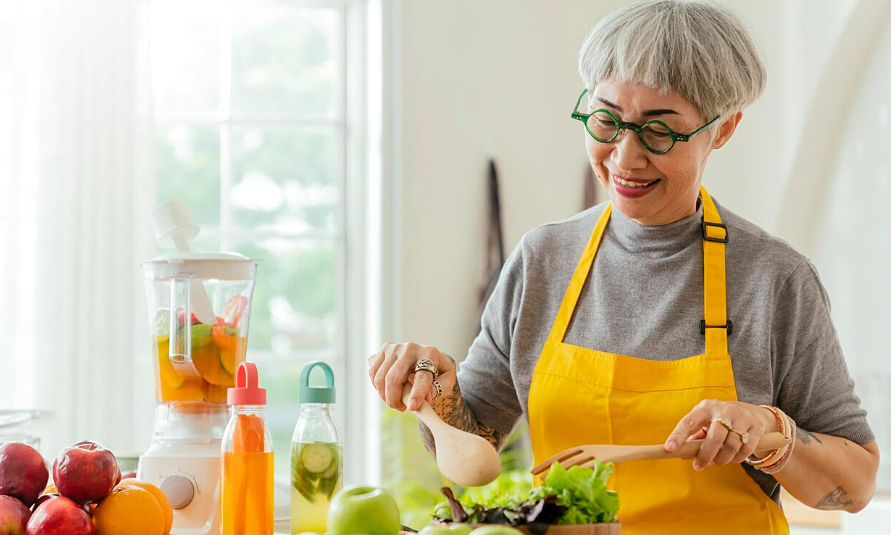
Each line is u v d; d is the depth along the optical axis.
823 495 1.27
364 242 2.99
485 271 2.78
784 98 2.88
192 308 1.32
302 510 1.18
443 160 2.80
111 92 2.67
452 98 2.81
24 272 2.63
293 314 3.16
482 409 1.51
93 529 1.05
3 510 1.03
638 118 1.24
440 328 2.77
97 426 2.63
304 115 3.02
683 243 1.39
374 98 2.89
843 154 2.87
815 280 1.37
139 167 2.72
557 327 1.44
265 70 3.02
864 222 2.83
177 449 1.30
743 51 1.26
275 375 3.51
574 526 0.90
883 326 2.80
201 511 1.28
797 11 2.84
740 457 1.09
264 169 3.00
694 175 1.28
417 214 2.78
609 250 1.44
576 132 2.85
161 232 1.43
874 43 2.73
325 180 3.03
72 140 2.65
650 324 1.38
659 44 1.21
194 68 2.98
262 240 2.99
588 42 1.31
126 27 2.68
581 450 1.05
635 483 1.32
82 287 2.64
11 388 2.60
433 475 2.73
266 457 1.17
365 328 2.98
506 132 2.83
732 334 1.34
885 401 2.79
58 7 2.65
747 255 1.37
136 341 2.72
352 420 2.98
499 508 0.95
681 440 1.05
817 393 1.33
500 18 2.84
